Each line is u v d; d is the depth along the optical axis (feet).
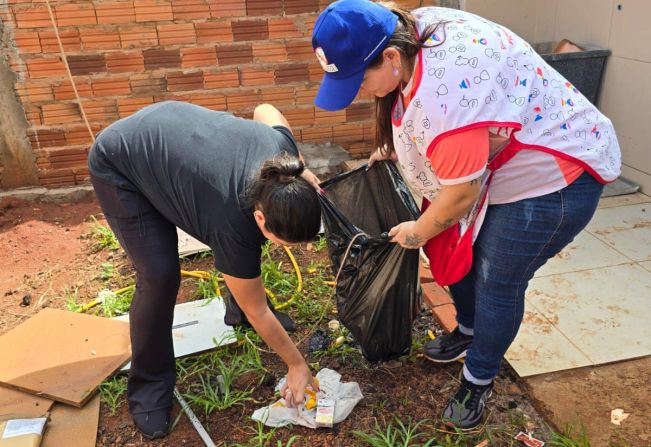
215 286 10.28
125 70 13.42
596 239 11.25
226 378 8.19
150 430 7.45
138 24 13.06
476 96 5.30
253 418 7.62
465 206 5.77
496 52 5.51
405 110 5.80
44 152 13.88
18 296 10.71
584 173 6.05
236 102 14.23
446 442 7.21
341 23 5.30
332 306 9.80
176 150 6.22
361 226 8.46
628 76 12.56
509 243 6.28
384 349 8.14
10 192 13.94
